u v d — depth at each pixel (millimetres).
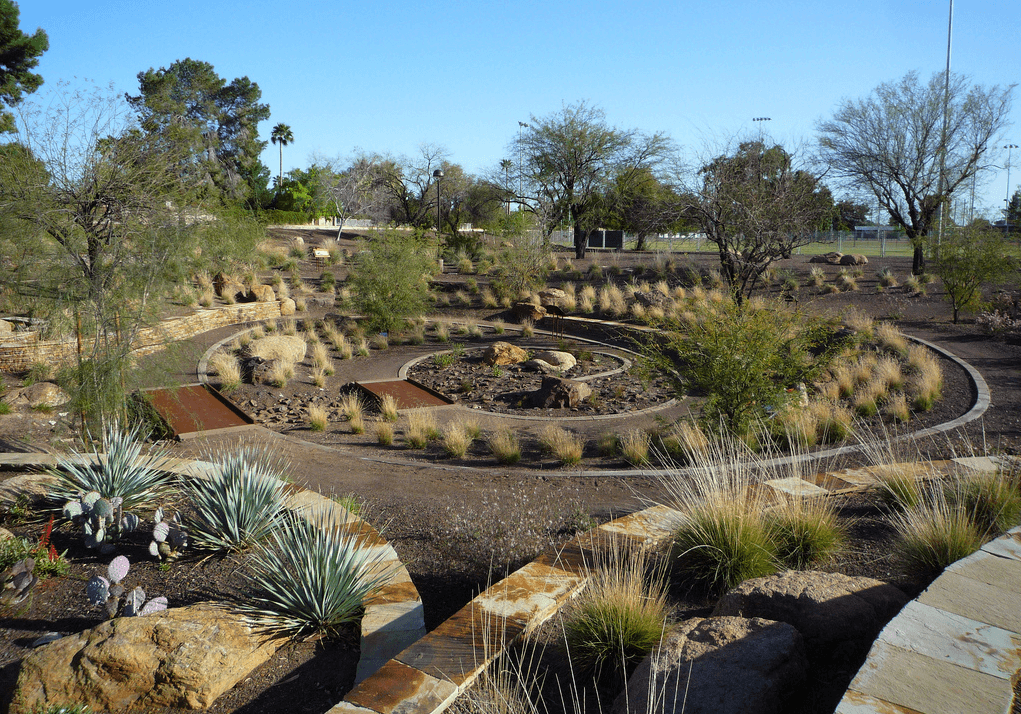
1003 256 20328
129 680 4059
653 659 3416
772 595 3955
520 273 30156
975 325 20078
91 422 10633
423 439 12250
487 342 23453
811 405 11938
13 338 15477
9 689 4117
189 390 15984
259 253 33875
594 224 39594
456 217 53750
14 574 5434
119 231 10633
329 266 36406
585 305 26234
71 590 5664
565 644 4082
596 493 8828
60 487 7387
